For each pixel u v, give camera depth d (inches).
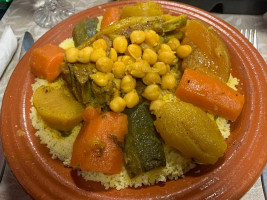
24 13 17.8
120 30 11.1
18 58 15.0
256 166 9.4
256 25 15.7
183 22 11.2
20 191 10.9
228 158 9.7
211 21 13.5
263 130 10.1
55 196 9.4
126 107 10.1
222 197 9.0
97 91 10.0
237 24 15.9
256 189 10.3
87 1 18.3
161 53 10.6
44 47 11.9
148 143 9.7
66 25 14.3
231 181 9.2
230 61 12.1
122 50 10.6
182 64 11.0
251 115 10.6
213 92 10.1
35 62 11.8
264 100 10.9
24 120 11.2
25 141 10.6
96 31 13.1
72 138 10.8
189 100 10.2
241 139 10.1
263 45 14.7
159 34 11.3
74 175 9.9
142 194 9.5
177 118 9.3
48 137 10.8
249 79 11.5
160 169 9.9
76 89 10.6
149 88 10.0
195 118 9.4
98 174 9.9
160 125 9.5
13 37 15.0
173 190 9.4
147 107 10.4
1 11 18.5
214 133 9.4
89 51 10.3
